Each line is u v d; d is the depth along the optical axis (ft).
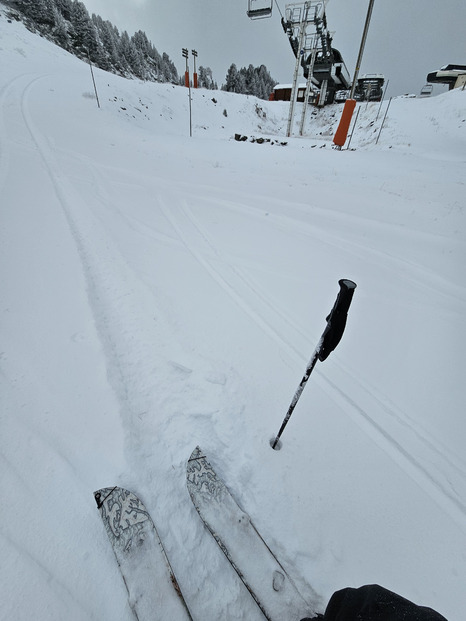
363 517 5.50
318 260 15.23
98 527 4.74
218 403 7.15
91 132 39.96
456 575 4.89
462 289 13.20
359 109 99.81
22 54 77.15
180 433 6.41
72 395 6.64
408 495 5.90
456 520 5.59
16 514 4.67
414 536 5.32
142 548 4.55
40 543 4.42
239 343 9.29
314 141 69.87
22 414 6.10
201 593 4.38
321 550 5.01
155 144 42.09
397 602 2.84
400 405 7.83
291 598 4.32
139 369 7.74
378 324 10.93
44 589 4.00
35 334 8.08
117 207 18.25
